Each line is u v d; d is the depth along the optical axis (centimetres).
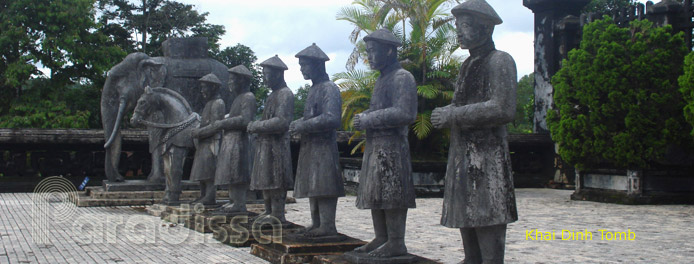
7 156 1823
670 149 1570
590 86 1559
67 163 1870
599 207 1452
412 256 598
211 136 1109
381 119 578
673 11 1689
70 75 2844
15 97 2819
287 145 829
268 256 705
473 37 491
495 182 472
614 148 1536
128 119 2881
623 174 1600
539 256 749
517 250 796
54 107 2719
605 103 1549
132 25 3422
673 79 1520
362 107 1930
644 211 1352
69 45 2670
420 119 1819
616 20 1880
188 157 2000
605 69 1545
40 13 2617
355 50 1959
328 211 712
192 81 1666
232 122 950
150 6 3534
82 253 752
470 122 477
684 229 1027
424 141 1945
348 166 1977
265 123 810
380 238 620
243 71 966
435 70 1933
